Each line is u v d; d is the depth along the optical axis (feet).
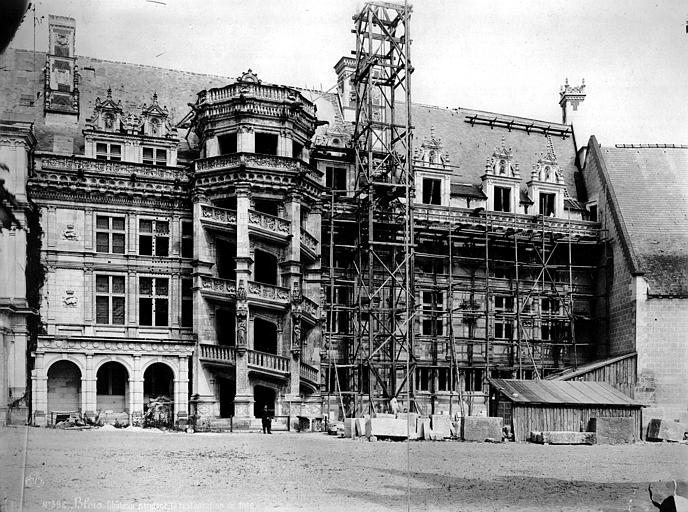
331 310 152.05
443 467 78.02
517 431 130.21
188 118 157.89
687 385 165.99
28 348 130.62
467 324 173.88
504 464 83.15
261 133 146.92
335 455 86.94
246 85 146.82
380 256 167.12
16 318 126.21
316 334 151.02
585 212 187.52
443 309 171.12
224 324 145.69
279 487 60.23
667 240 176.76
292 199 144.05
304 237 148.77
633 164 190.39
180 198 147.23
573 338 172.45
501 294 176.45
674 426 139.74
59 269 139.74
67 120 150.51
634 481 70.08
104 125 149.38
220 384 142.00
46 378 131.23
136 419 134.41
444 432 123.24
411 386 145.89
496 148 192.85
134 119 150.61
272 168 142.41
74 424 128.67
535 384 140.77
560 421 133.18
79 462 70.79
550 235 177.78
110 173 143.02
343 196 167.22
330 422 134.00
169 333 143.33
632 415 138.31
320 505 52.65
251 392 134.51
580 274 183.21
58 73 151.33
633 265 169.37
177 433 120.57
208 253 142.31
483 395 170.09
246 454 84.02
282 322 141.79
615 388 150.92
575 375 159.12
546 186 184.44
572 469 80.33
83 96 155.74
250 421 132.46
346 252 164.35
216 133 147.95
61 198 140.97
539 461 88.48
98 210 143.54
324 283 157.48
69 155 141.59
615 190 184.85
